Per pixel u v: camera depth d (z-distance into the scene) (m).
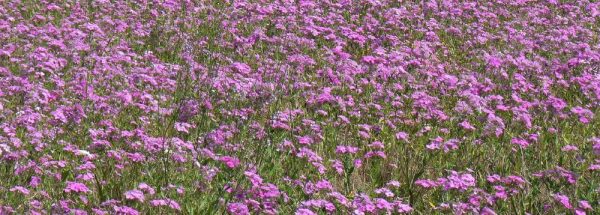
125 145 8.65
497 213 7.76
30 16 14.96
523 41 14.55
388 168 8.90
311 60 12.30
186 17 15.16
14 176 7.68
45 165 7.93
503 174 8.85
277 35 14.38
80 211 6.77
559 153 9.52
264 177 8.29
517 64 12.76
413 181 8.28
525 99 11.82
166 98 10.61
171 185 7.48
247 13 15.76
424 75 12.15
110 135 8.79
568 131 10.52
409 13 16.12
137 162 8.12
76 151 8.07
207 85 10.89
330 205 7.16
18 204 7.23
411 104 11.23
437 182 7.98
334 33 14.62
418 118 10.59
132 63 11.91
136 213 6.68
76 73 11.04
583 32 15.67
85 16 14.42
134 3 16.11
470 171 8.53
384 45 14.24
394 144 9.55
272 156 8.79
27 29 12.88
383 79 11.77
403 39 14.80
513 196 7.98
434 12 16.95
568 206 7.43
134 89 10.63
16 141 8.21
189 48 12.83
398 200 7.79
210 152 8.24
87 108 9.77
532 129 10.31
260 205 7.35
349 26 15.07
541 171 8.53
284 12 15.20
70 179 7.94
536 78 12.53
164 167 8.09
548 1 18.59
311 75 12.09
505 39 14.94
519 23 16.41
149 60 12.34
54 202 7.19
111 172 8.01
